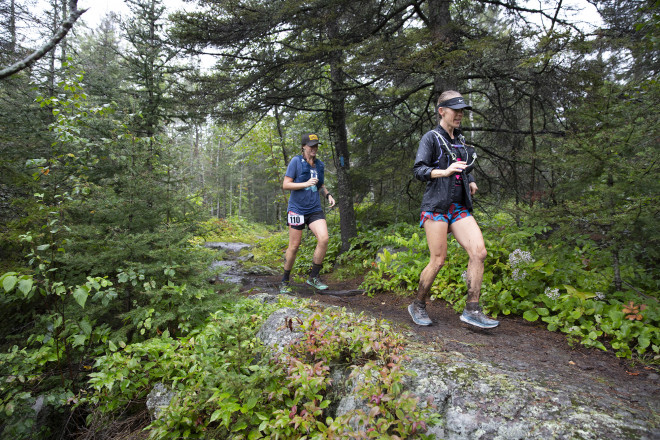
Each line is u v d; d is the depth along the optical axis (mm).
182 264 3594
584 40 4469
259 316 3113
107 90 6344
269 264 8523
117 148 3836
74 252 3422
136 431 2639
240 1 5480
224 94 6141
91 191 3664
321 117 7648
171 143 4215
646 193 2939
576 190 3545
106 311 3354
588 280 3264
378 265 4961
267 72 6074
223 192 29500
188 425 2342
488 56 5102
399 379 1908
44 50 1843
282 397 2273
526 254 3541
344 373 2406
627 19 5180
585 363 2424
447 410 1906
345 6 5434
